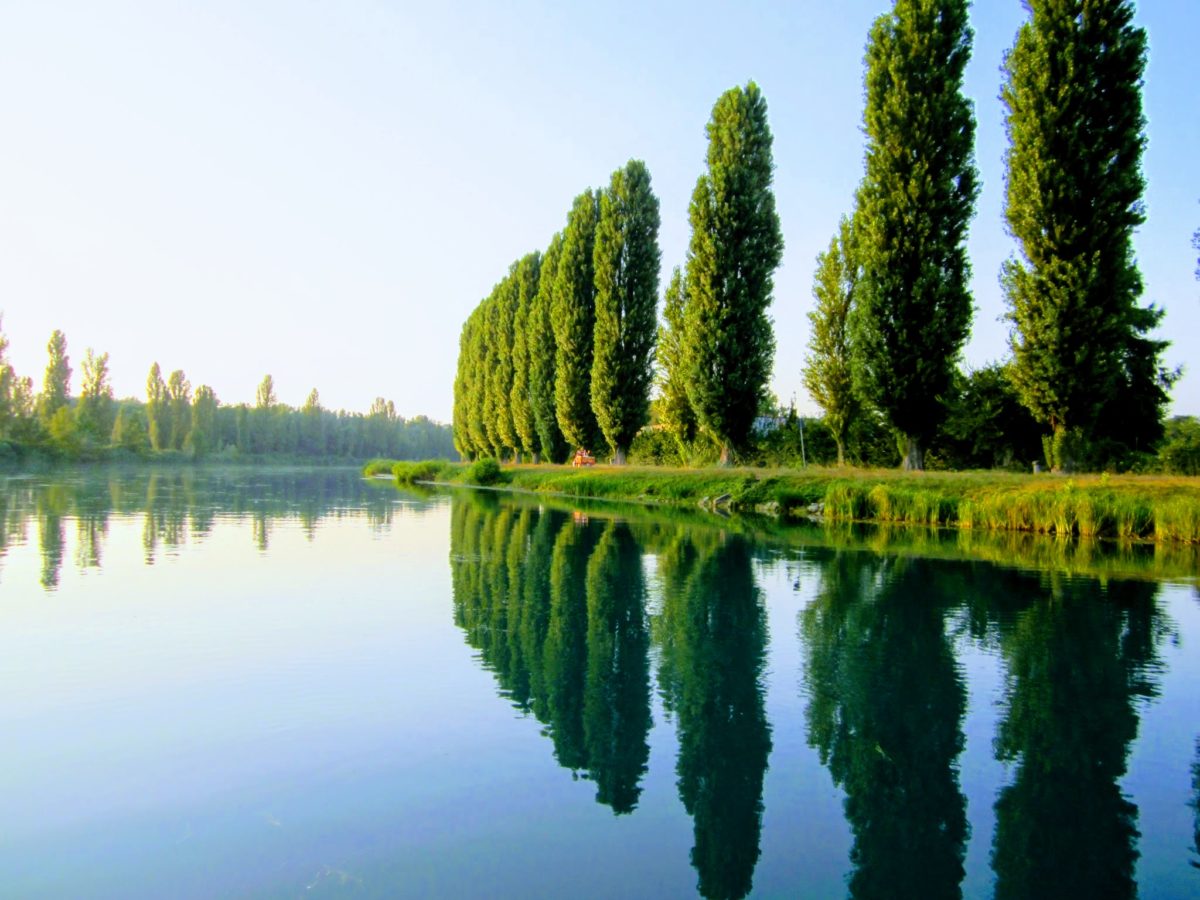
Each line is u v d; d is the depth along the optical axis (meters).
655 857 4.38
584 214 44.91
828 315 33.91
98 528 19.08
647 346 41.16
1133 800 5.25
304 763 5.49
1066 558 15.18
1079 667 8.13
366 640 8.80
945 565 14.35
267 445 110.00
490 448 66.31
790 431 39.16
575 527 21.52
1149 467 27.34
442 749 5.81
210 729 6.08
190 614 9.85
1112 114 20.61
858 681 7.66
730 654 8.58
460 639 8.95
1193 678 7.79
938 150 23.70
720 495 28.66
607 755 5.81
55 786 5.06
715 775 5.52
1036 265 21.02
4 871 4.07
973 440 31.22
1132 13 20.58
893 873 4.29
